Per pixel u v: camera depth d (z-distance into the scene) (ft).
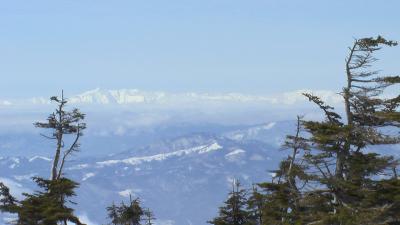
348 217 117.08
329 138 117.50
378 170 123.95
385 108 122.01
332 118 124.16
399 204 125.80
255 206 194.70
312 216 126.31
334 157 124.06
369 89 119.65
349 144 121.70
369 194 122.52
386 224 120.16
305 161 125.18
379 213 117.60
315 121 122.21
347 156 123.54
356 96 119.65
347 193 124.06
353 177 123.24
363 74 119.85
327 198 126.11
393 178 124.98
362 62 119.14
